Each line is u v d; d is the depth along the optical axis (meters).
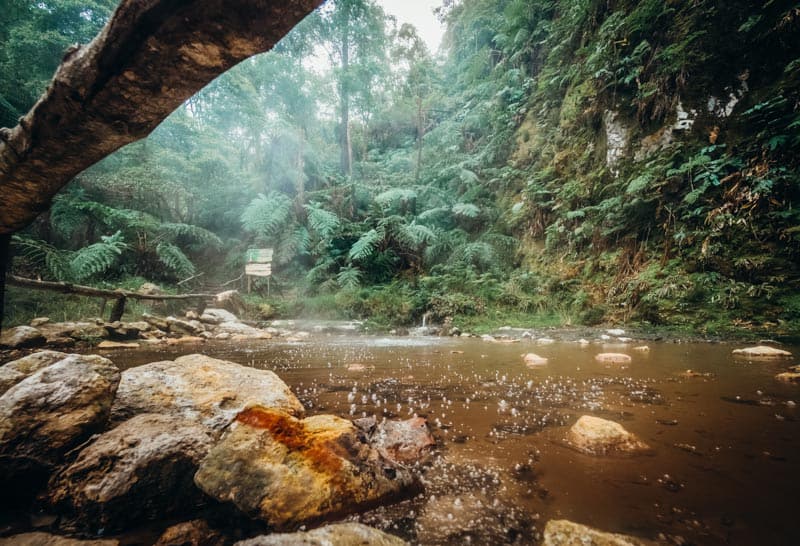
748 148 6.54
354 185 14.32
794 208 5.76
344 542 0.85
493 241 11.37
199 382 2.06
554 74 11.96
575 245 9.17
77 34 10.34
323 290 10.91
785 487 1.20
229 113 14.19
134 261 10.55
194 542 1.01
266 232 12.24
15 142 1.03
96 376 1.50
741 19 7.23
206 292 11.22
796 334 4.87
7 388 1.60
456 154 15.24
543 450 1.57
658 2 8.27
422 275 11.52
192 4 0.64
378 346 5.56
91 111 0.88
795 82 6.22
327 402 2.39
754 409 2.06
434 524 1.05
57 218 9.07
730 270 6.12
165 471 1.19
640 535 0.95
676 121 7.85
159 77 0.80
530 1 13.49
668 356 3.93
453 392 2.64
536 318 8.05
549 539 0.91
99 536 1.03
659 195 7.42
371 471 1.24
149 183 10.62
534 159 12.02
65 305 7.13
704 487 1.21
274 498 1.10
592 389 2.64
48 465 1.21
